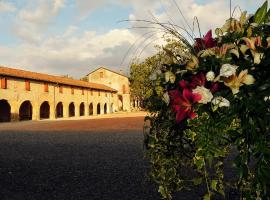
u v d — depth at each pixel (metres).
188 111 1.51
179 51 1.82
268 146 1.32
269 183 1.25
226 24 1.72
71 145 11.09
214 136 1.46
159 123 1.89
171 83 1.79
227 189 4.36
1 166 7.26
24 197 4.77
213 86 1.52
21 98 36.12
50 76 45.06
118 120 28.70
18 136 15.26
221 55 1.55
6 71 34.84
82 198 4.63
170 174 1.99
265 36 1.58
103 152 9.14
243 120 1.40
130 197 4.57
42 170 6.75
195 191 4.47
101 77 64.75
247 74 1.44
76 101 48.53
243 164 1.37
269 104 1.34
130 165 7.00
